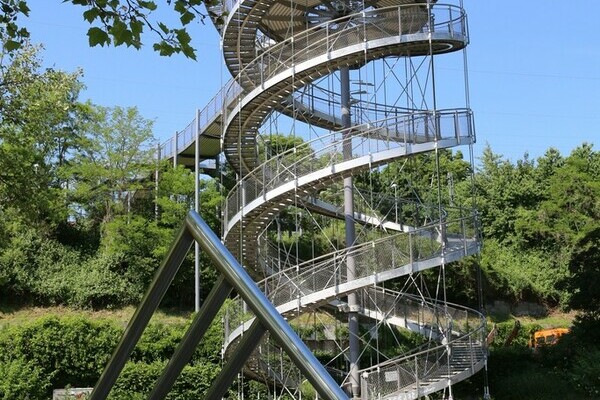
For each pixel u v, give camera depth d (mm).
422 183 55969
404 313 27234
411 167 56125
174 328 36812
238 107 28094
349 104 29734
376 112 30391
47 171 24219
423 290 47000
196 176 46312
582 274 37688
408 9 28031
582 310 39625
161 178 49312
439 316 27500
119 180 49000
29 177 22312
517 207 57656
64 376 34219
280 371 27000
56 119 23359
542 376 32656
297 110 29875
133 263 45594
